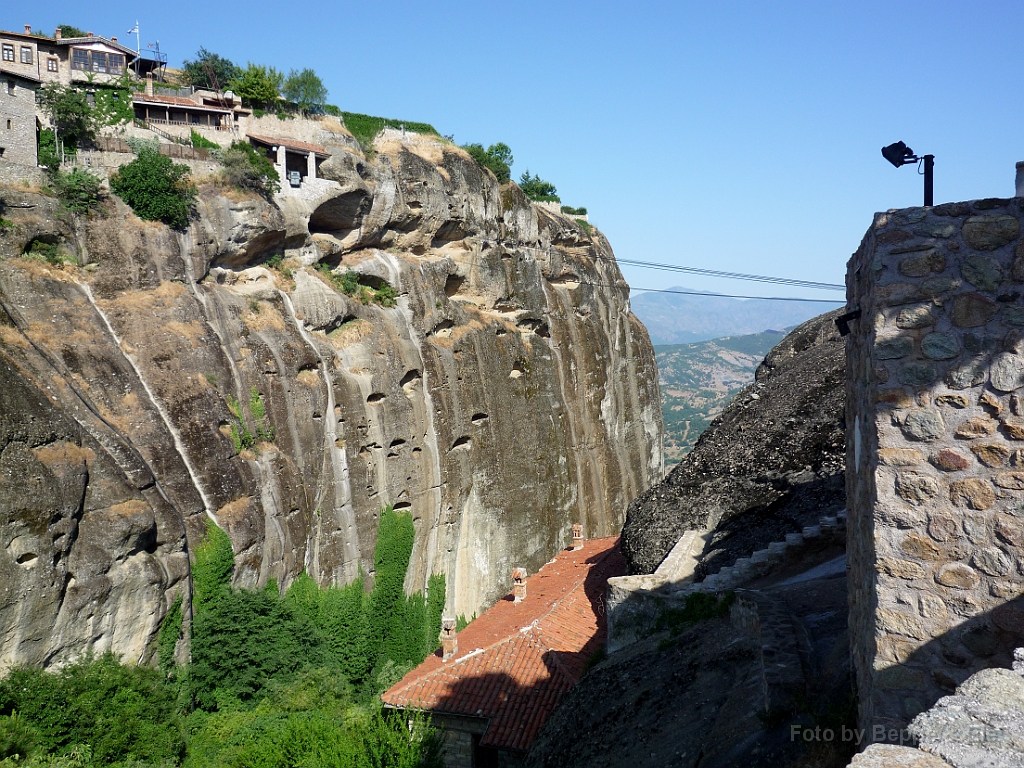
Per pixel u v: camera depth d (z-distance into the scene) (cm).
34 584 2734
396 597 4612
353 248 5250
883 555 890
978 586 846
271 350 4156
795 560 2173
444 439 5169
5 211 3397
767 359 4447
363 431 4578
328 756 2067
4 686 2530
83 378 3328
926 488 868
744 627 1753
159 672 3103
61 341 3334
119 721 2655
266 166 4578
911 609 876
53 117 3912
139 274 3744
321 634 3859
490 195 6241
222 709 3359
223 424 3784
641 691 1812
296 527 4056
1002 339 840
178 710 3050
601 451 7288
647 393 8569
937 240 866
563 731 1964
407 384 5012
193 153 4312
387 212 5266
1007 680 636
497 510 5612
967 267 853
